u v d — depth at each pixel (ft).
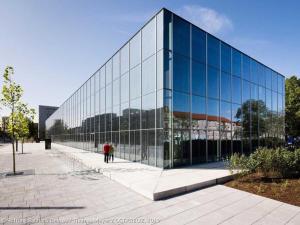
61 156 80.84
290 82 133.18
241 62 74.28
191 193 30.50
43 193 30.58
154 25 53.26
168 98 49.88
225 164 54.39
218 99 63.57
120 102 70.69
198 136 56.24
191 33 56.59
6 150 121.19
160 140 49.03
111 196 29.17
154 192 27.99
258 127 81.30
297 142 125.39
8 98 47.91
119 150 69.92
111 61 79.15
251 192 30.32
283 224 20.62
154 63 52.70
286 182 33.71
